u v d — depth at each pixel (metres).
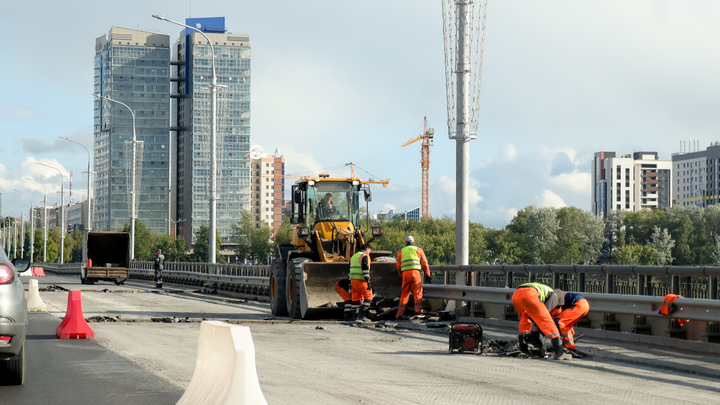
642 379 8.91
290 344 12.52
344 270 18.58
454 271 18.34
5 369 8.06
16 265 8.99
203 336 5.56
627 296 12.75
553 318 11.30
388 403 7.19
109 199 192.38
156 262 39.28
